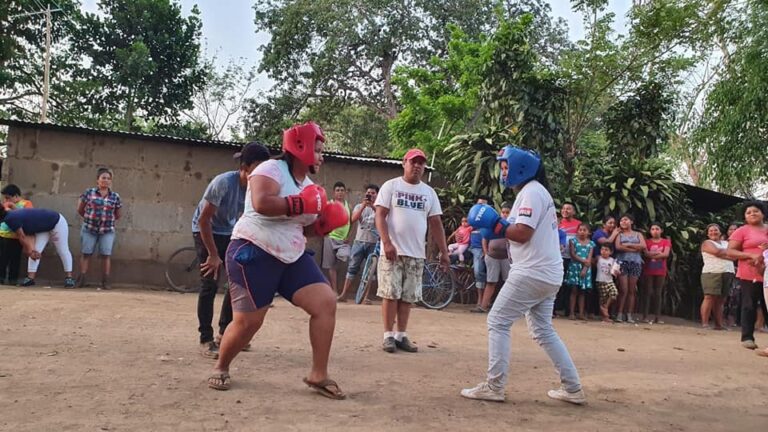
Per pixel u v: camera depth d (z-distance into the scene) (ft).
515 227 14.19
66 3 82.33
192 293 36.60
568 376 14.79
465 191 40.68
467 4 86.07
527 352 21.93
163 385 14.16
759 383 18.89
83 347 17.93
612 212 40.45
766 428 13.97
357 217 35.50
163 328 21.95
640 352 23.71
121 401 12.76
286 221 13.41
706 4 46.68
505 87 43.50
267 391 14.15
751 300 26.21
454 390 15.51
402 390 15.15
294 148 13.34
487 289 35.01
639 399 15.96
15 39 75.97
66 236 34.65
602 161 44.62
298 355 18.52
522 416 13.51
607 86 46.91
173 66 90.84
